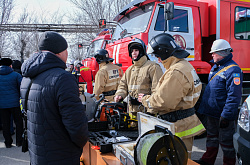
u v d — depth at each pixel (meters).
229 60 2.62
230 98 2.43
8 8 10.53
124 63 4.41
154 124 1.54
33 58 1.52
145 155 1.27
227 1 4.45
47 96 1.42
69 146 1.49
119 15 5.16
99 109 2.55
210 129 2.83
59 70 1.48
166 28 3.98
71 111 1.39
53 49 1.53
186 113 2.03
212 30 4.46
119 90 2.95
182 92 1.89
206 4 4.50
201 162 2.88
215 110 2.67
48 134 1.44
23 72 1.54
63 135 1.46
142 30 4.14
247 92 4.76
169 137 1.30
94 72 6.80
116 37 5.17
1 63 3.88
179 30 4.18
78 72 6.73
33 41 12.34
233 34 4.53
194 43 4.32
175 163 1.32
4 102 3.88
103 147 1.92
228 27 4.46
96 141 2.04
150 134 1.40
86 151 2.27
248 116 2.01
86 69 6.06
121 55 4.53
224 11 4.42
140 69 2.77
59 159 1.46
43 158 1.46
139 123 1.79
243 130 2.04
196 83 2.04
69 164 1.49
